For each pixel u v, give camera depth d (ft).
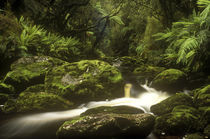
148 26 38.45
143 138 10.14
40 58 18.80
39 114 13.55
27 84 16.99
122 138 9.84
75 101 15.44
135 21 45.70
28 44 22.36
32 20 30.60
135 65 27.50
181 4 31.17
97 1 40.22
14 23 23.84
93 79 16.12
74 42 31.55
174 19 32.40
